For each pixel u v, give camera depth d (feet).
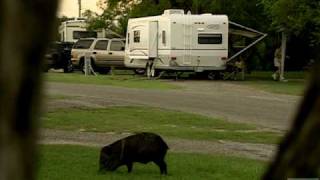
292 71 169.99
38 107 6.32
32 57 6.20
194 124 64.75
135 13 162.30
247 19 147.13
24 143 6.30
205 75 138.62
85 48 155.63
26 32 6.13
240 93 101.24
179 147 50.75
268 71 166.50
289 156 7.31
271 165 7.69
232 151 49.26
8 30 6.13
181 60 131.75
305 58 163.32
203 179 36.81
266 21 146.20
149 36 134.31
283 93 101.91
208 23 132.36
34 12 6.13
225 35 133.28
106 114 70.69
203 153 47.78
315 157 7.05
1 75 6.15
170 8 157.38
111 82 118.93
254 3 146.30
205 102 86.17
